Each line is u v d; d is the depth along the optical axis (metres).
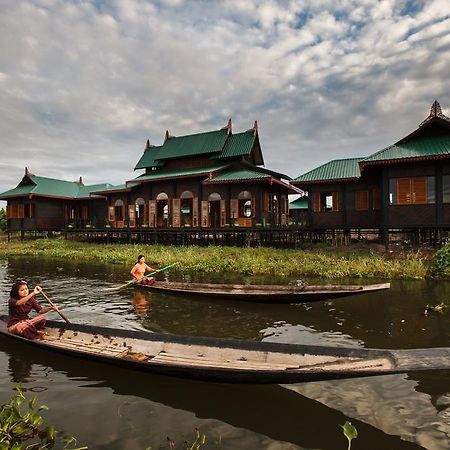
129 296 10.72
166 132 30.31
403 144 16.77
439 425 3.89
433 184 15.62
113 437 3.72
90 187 37.22
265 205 23.39
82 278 14.44
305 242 20.80
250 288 9.92
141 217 29.14
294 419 4.07
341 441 3.67
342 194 19.36
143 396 4.56
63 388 4.77
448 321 7.56
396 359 3.81
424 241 18.64
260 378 4.10
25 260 21.53
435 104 15.92
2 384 4.88
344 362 4.07
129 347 5.64
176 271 15.65
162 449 3.54
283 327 7.52
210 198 24.22
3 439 3.22
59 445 3.57
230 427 3.92
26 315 6.58
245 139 26.19
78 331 6.19
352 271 13.20
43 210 34.16
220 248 20.14
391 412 4.16
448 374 5.07
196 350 5.13
